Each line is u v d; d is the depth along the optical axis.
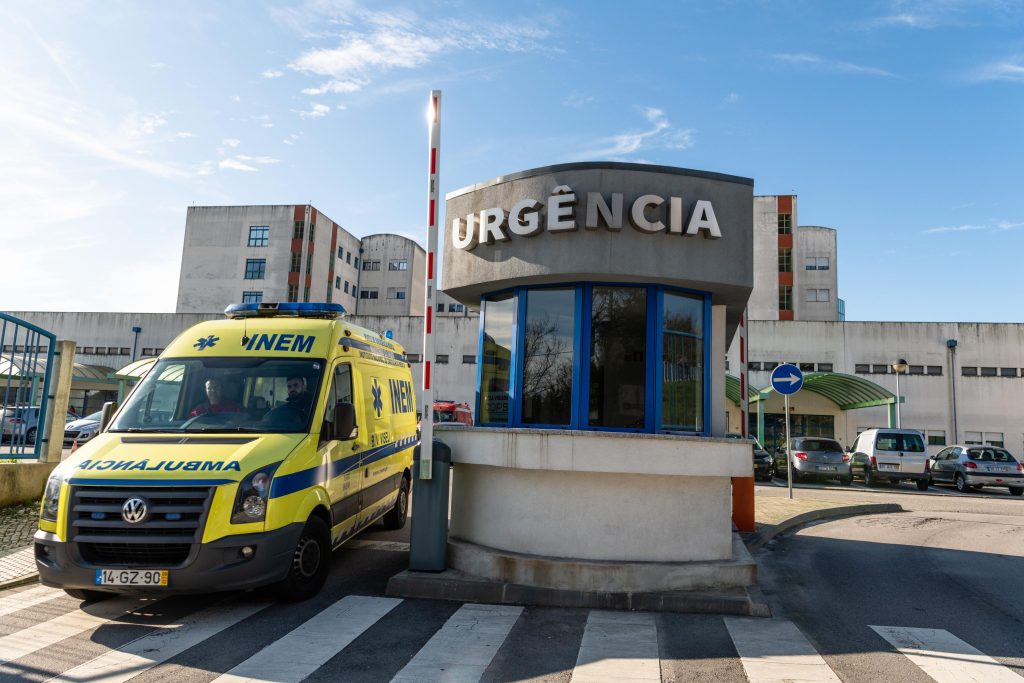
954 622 5.99
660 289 7.48
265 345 7.31
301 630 5.41
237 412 6.66
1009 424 36.66
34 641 5.10
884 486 23.20
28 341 10.91
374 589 6.76
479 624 5.64
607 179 7.30
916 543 10.18
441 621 5.71
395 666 4.65
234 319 7.91
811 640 5.41
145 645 5.02
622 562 6.48
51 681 4.32
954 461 22.73
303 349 7.30
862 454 23.72
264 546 5.54
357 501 7.70
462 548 6.97
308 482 6.23
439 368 41.97
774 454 25.97
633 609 6.16
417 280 78.19
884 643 5.34
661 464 6.52
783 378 14.72
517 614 5.96
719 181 7.52
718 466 6.69
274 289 64.00
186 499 5.41
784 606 6.48
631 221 7.21
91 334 48.88
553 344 7.59
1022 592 7.16
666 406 7.44
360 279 76.38
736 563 6.65
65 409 11.57
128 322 48.69
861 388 30.11
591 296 7.52
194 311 64.94
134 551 5.39
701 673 4.60
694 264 7.35
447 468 7.02
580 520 6.62
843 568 8.30
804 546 9.84
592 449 6.50
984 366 37.25
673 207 7.24
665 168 7.38
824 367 37.62
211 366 7.05
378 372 9.13
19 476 10.47
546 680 4.44
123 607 5.99
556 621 5.76
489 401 8.20
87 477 5.51
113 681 4.32
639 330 7.44
